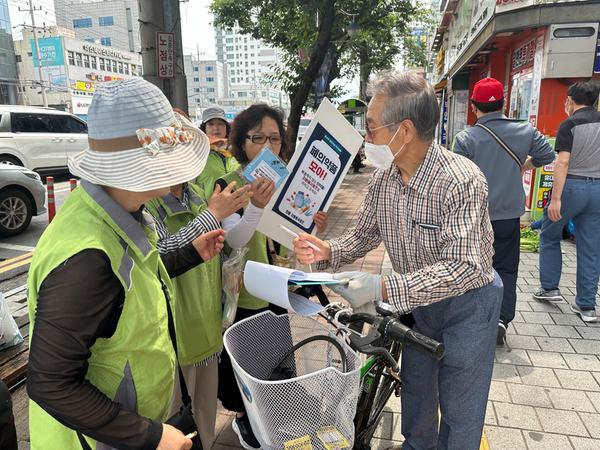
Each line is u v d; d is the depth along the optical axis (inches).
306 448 47.6
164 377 48.1
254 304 90.9
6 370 110.8
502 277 127.0
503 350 128.4
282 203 83.1
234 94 4089.6
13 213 270.7
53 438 46.2
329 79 513.3
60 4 2979.8
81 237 40.9
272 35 532.4
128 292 42.6
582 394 108.3
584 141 135.8
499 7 255.9
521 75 309.0
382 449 91.4
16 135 424.2
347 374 49.8
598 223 139.7
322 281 55.2
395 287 57.2
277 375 63.0
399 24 508.1
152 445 43.1
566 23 234.4
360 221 75.5
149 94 44.8
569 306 155.5
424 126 60.1
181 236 66.1
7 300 169.3
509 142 119.7
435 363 73.6
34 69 1996.8
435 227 62.8
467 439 69.3
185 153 46.6
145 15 206.4
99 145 43.6
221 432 99.4
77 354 39.2
